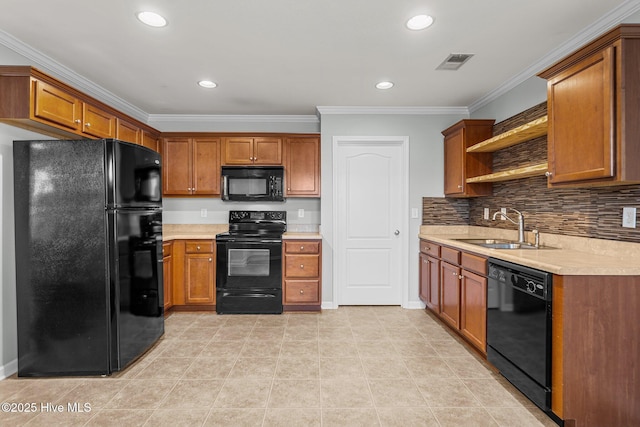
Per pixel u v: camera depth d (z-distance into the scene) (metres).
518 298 2.02
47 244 2.28
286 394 2.10
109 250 2.28
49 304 2.29
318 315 3.64
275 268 3.71
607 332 1.70
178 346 2.82
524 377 1.96
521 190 2.98
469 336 2.66
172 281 3.70
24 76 2.16
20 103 2.16
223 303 3.69
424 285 3.71
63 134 2.64
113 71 2.83
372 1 1.89
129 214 2.44
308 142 3.97
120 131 3.17
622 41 1.61
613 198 2.07
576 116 1.87
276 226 4.27
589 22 2.10
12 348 2.36
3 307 2.29
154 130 3.77
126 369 2.42
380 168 3.96
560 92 2.00
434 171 3.87
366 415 1.89
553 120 2.05
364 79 3.01
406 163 3.86
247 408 1.95
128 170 2.43
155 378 2.29
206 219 4.28
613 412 1.71
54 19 2.06
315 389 2.15
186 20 2.07
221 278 3.69
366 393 2.11
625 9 1.93
